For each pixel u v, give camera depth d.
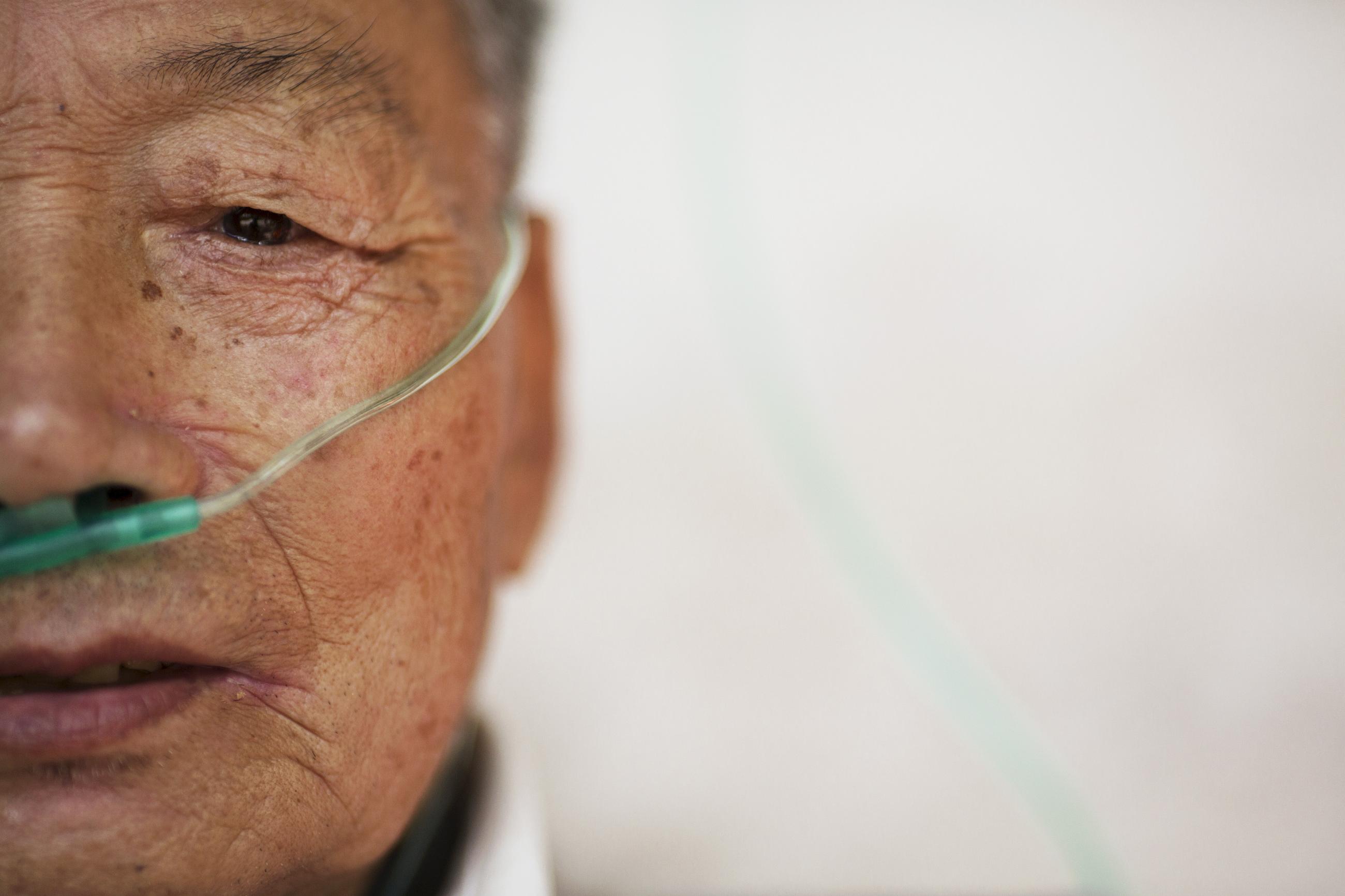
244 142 0.64
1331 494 1.74
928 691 1.60
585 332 1.73
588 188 1.79
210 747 0.60
